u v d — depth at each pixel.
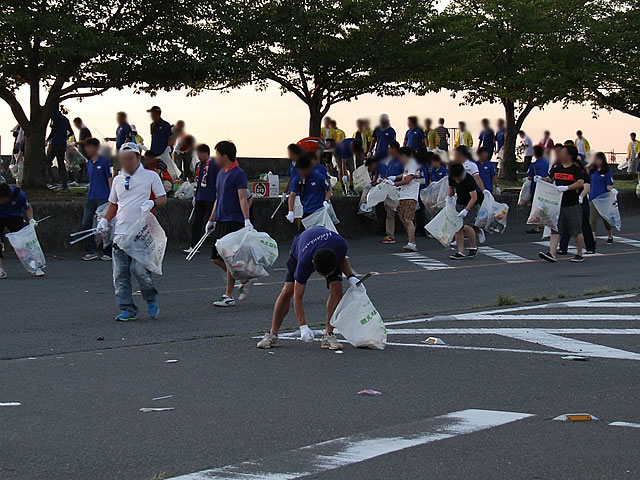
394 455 5.52
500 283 14.52
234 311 11.62
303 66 28.67
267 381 7.67
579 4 37.22
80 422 6.38
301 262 8.82
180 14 21.23
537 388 7.42
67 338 9.72
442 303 12.43
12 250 17.86
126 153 10.65
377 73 29.30
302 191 14.15
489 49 34.88
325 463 5.37
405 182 19.23
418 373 7.98
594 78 37.75
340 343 9.16
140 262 10.71
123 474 5.22
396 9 28.08
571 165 17.34
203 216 18.28
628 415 6.55
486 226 18.06
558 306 12.11
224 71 21.84
